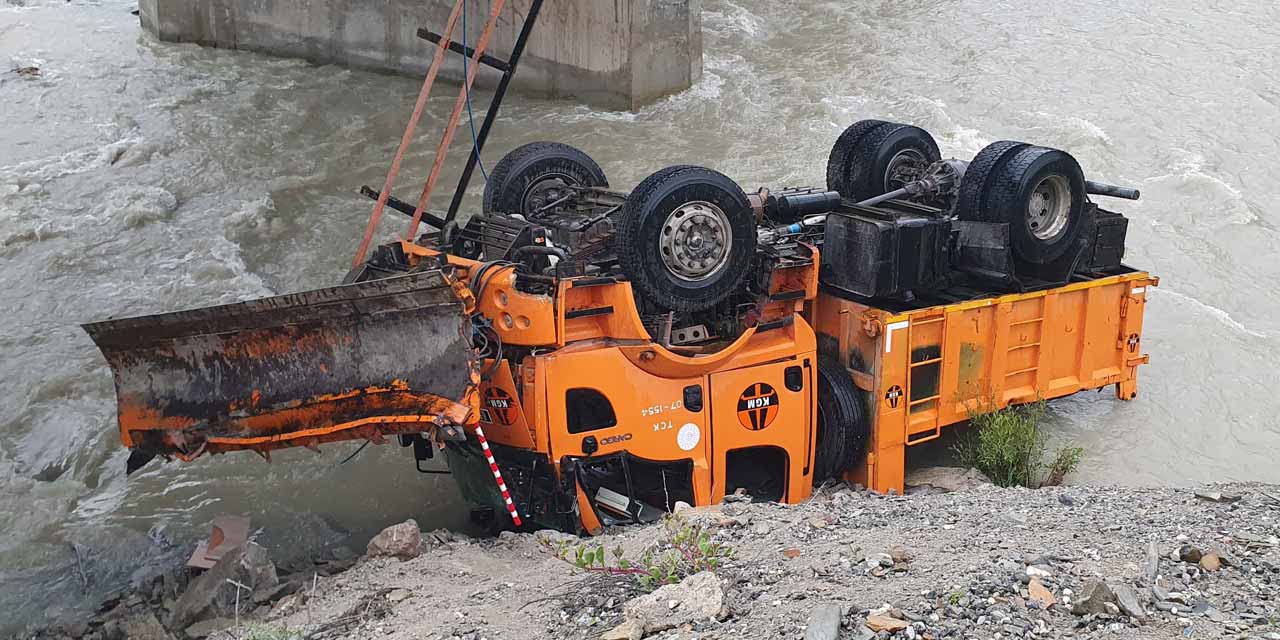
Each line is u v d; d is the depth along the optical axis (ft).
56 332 38.04
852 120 56.49
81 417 33.22
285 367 21.58
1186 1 73.41
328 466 30.04
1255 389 33.73
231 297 40.60
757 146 53.93
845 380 26.53
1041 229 27.99
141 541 26.48
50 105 59.11
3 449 31.71
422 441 25.50
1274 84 59.93
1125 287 30.45
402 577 20.86
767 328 25.55
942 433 30.73
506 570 21.20
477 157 30.83
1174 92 58.95
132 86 62.49
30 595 23.93
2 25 73.82
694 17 61.31
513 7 62.80
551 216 27.53
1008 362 28.48
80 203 48.01
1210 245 44.21
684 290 23.90
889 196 29.25
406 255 26.94
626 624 16.10
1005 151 27.35
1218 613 15.12
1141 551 17.63
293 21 68.44
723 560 19.15
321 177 51.72
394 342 21.40
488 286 22.76
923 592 15.85
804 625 15.14
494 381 23.07
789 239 26.81
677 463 24.34
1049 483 27.99
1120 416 31.86
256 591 21.12
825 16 72.02
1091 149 52.47
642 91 59.77
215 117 58.13
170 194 49.01
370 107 61.05
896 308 26.73
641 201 23.38
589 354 23.03
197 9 69.97
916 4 74.23
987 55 64.28
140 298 40.42
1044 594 15.67
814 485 27.30
